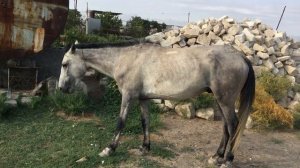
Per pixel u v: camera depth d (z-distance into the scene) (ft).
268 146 22.72
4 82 27.61
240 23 33.65
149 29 71.72
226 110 17.51
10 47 25.94
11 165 17.88
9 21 25.48
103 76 27.45
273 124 25.90
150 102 27.25
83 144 20.30
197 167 18.53
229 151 17.79
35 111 24.22
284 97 29.27
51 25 26.71
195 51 17.76
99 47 18.86
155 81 17.87
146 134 19.45
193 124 25.13
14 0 25.30
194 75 17.34
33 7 25.90
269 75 29.19
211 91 18.15
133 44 18.67
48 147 19.90
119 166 17.94
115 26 63.62
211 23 32.42
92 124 22.97
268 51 31.24
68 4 27.02
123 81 18.30
